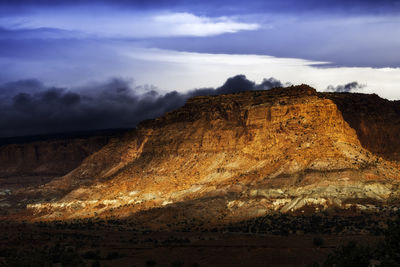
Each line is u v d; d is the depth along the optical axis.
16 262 196.25
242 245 198.25
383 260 138.25
